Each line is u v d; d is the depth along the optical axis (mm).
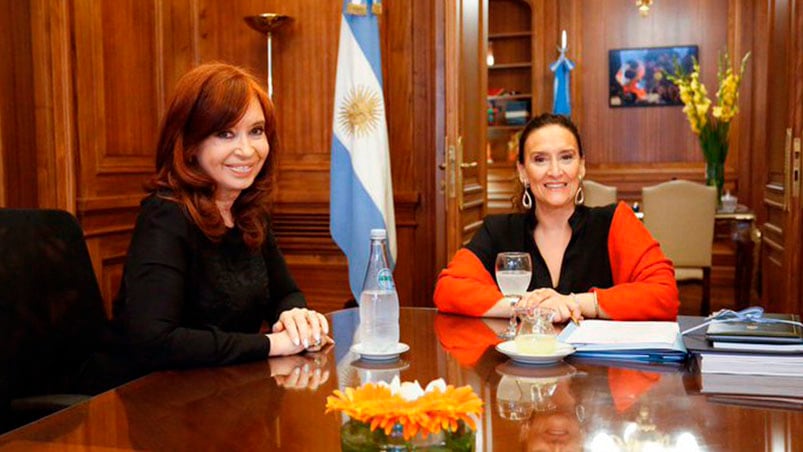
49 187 3621
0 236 1931
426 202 4789
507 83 9000
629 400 1343
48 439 1182
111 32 4008
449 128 4102
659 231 5570
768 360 1497
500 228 2457
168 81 4496
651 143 8328
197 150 1863
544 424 1207
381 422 889
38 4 3568
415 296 4840
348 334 1992
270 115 1967
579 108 8477
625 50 8305
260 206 2018
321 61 4812
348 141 4145
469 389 932
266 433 1196
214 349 1663
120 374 2002
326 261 4891
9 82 3439
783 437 1143
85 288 2086
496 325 2070
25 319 1929
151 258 1775
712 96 8086
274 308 2152
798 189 3822
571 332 1836
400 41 4738
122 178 4094
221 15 4883
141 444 1154
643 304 2078
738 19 7891
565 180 2322
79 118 3756
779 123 4305
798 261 3852
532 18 8633
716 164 6484
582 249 2365
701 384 1446
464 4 4340
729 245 7840
